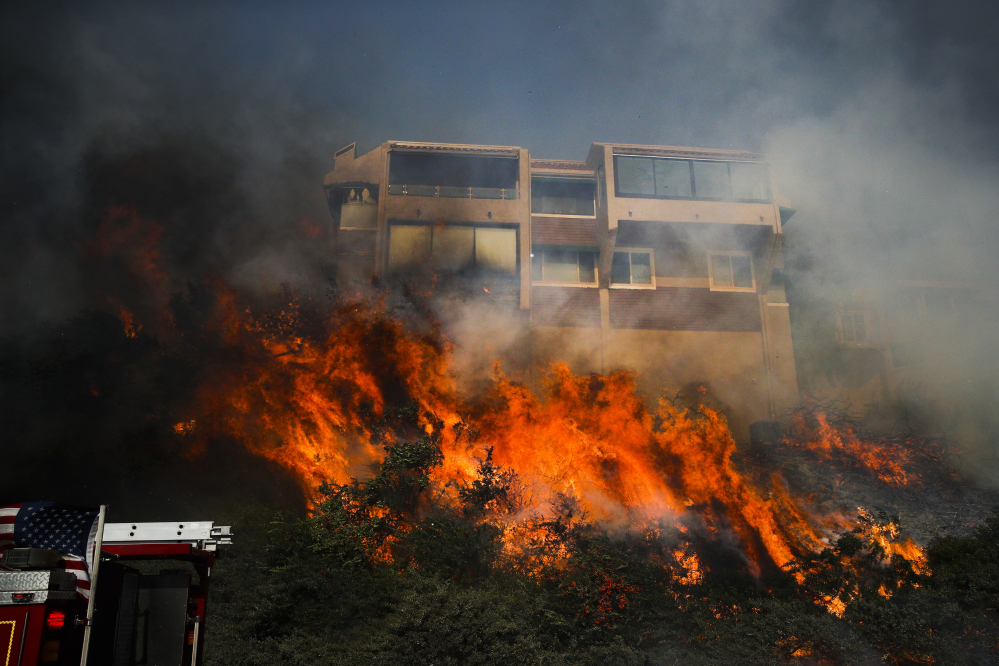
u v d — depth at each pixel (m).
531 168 30.00
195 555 6.29
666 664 13.08
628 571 14.74
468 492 18.33
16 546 5.38
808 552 18.20
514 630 12.09
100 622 5.70
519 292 27.81
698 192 29.62
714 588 15.36
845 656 13.31
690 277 29.84
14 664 4.84
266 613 12.03
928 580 15.80
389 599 13.25
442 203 28.14
